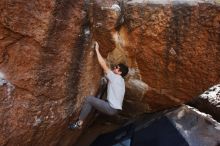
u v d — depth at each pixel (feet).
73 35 11.49
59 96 12.06
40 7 10.21
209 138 16.71
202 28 12.10
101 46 12.99
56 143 13.79
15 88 10.77
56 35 10.98
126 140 17.08
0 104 10.51
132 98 15.99
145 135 17.10
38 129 11.85
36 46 10.69
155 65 13.56
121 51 13.29
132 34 12.71
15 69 10.62
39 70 11.09
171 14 12.07
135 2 12.26
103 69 13.98
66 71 11.90
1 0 9.40
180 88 14.32
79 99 12.98
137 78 14.49
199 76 13.41
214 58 12.64
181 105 18.17
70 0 10.87
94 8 11.71
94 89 13.92
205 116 18.01
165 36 12.53
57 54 11.31
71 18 11.14
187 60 12.98
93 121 17.30
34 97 11.28
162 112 17.94
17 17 9.89
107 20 11.93
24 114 11.16
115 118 17.67
